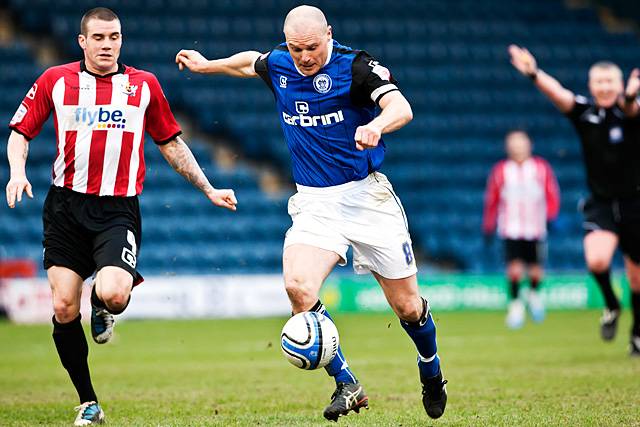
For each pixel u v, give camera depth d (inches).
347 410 779.4
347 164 804.0
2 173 3095.5
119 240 853.8
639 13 4224.9
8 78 3326.8
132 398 1079.0
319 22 764.0
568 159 3609.7
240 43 3609.7
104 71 870.4
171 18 3639.3
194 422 871.1
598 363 1362.0
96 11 859.4
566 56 3941.9
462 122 3634.4
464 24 3959.2
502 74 3814.0
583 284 2829.7
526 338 1895.9
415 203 3373.5
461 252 3221.0
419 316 826.8
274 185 3353.8
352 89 783.1
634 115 1354.6
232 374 1342.3
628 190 1403.8
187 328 2245.3
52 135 3223.4
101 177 866.1
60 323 868.6
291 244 802.8
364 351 1678.2
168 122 902.4
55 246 865.5
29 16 3496.6
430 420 869.8
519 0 4097.0
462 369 1326.3
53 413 964.6
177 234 3046.3
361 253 816.9
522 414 888.9
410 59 3794.3
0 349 1807.3
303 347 737.0
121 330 2202.3
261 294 2600.9
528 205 2236.7
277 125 3462.1
